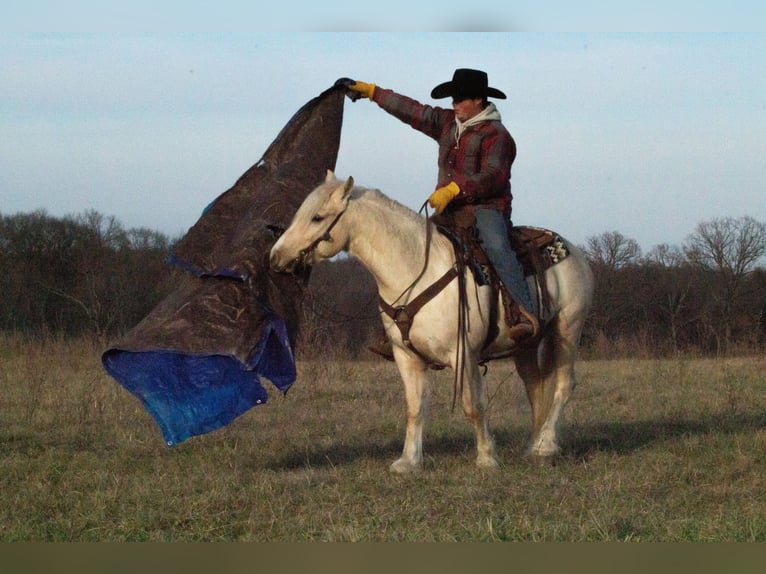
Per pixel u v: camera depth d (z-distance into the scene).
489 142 9.45
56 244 43.47
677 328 40.97
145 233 45.25
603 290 43.19
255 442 11.43
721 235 44.28
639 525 7.36
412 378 9.54
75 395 15.17
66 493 8.68
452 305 9.09
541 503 8.05
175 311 9.23
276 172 9.91
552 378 10.43
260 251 9.30
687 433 11.77
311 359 20.84
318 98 10.17
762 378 18.84
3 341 23.02
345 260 16.36
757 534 7.07
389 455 10.66
